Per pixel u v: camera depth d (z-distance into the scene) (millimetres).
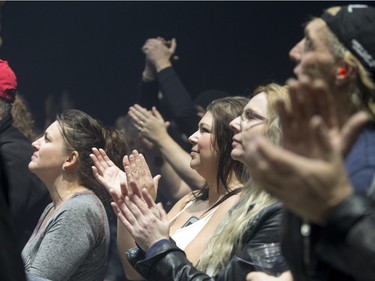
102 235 5039
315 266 2666
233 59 11453
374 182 2662
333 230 2443
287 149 2400
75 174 5137
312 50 2881
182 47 11664
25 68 12742
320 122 2332
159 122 6828
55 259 4883
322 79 2852
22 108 6574
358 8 2887
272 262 3738
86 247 4945
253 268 3883
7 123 5918
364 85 2842
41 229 5082
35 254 5035
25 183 5766
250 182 4230
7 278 2457
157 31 12000
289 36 11219
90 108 12492
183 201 5148
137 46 12258
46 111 11438
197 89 11562
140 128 6852
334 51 2850
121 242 5016
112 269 6797
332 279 2654
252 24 11359
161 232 4223
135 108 6906
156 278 4148
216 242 4195
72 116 5188
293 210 2488
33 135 6586
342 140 2389
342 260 2482
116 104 12414
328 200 2412
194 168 4918
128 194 4293
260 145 2320
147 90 7684
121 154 5207
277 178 2348
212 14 11547
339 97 2852
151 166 6934
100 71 12453
